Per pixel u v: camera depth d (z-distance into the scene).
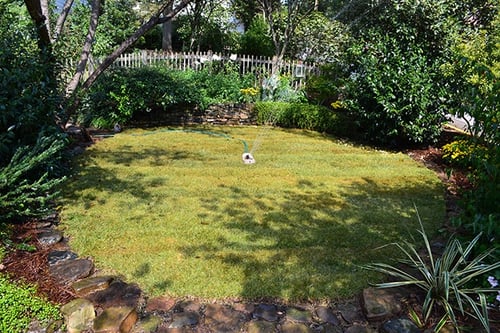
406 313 2.03
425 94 5.22
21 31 4.10
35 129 3.77
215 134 6.18
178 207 3.33
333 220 3.17
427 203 3.60
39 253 2.50
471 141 3.07
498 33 4.89
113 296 2.14
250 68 8.94
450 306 2.00
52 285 2.19
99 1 5.22
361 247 2.74
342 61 7.07
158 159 4.73
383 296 2.13
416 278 2.33
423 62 5.40
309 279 2.32
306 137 6.16
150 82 6.55
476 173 2.94
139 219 3.06
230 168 4.48
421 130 5.23
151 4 12.34
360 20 7.35
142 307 2.07
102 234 2.79
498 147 2.56
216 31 12.27
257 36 11.26
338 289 2.24
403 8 5.83
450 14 6.18
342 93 6.80
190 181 3.99
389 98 5.28
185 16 12.61
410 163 4.91
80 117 6.36
